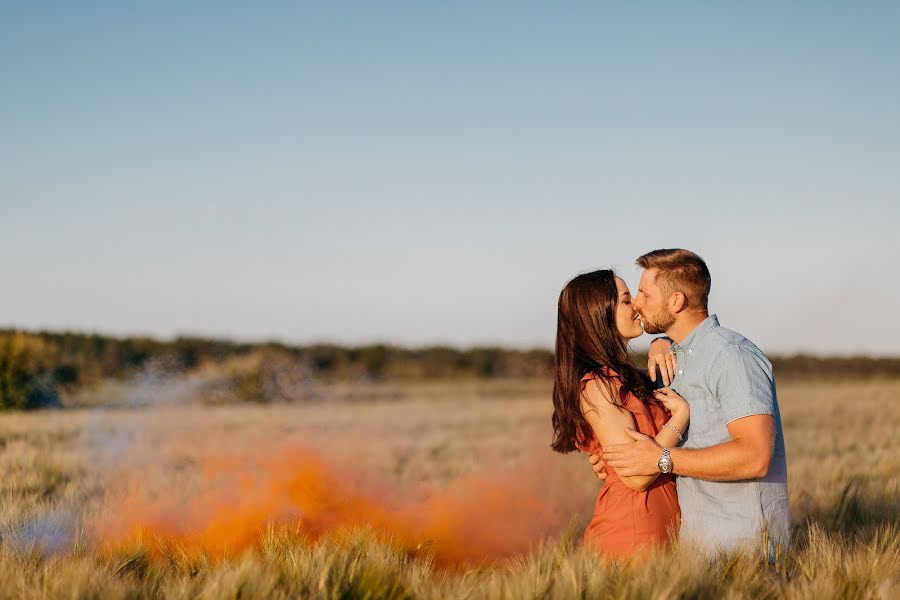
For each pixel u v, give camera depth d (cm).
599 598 286
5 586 309
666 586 284
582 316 372
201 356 3359
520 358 4700
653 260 359
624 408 358
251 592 290
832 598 294
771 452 319
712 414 340
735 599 283
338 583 304
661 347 392
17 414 1956
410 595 310
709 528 341
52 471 795
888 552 336
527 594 289
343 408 2422
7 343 2258
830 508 554
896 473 802
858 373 4719
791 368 4803
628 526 353
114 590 302
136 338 3291
